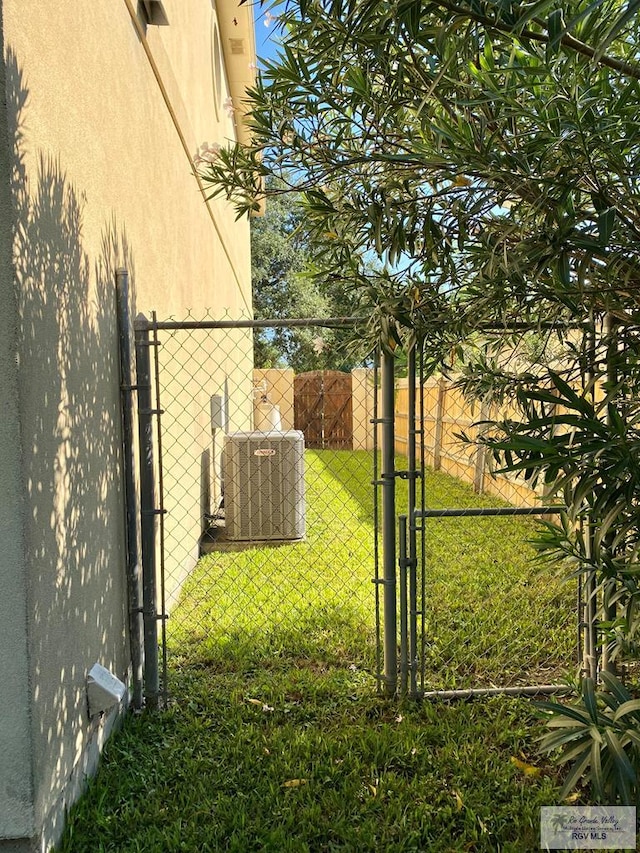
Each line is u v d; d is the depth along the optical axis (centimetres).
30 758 182
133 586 288
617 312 198
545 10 137
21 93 184
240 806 217
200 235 639
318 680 306
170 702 291
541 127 161
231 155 238
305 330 1952
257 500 583
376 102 191
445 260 221
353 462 1096
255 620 386
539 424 180
